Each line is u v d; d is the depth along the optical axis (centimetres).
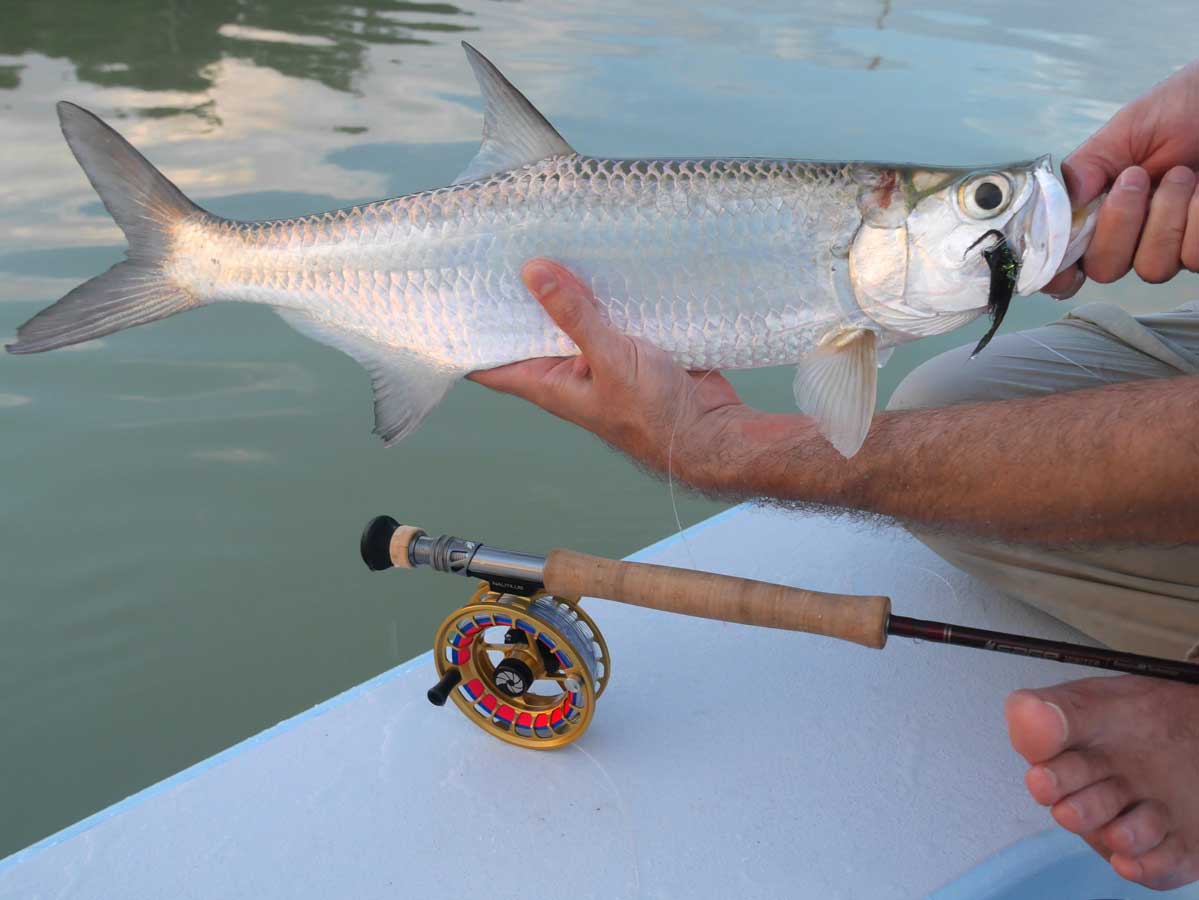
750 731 70
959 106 236
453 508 131
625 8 326
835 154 202
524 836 64
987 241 68
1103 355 80
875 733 70
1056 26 328
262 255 81
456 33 289
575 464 142
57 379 148
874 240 70
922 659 76
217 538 125
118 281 85
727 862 62
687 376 71
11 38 273
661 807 65
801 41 293
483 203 75
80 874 61
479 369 78
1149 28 330
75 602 116
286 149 204
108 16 296
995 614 81
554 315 68
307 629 115
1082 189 69
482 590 67
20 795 97
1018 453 60
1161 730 58
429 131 216
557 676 67
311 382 151
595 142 207
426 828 64
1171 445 57
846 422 66
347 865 62
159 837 63
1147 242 66
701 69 262
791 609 62
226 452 137
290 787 67
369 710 73
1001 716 72
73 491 129
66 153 208
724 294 73
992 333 71
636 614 81
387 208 78
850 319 73
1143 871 57
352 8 316
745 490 69
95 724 103
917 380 84
